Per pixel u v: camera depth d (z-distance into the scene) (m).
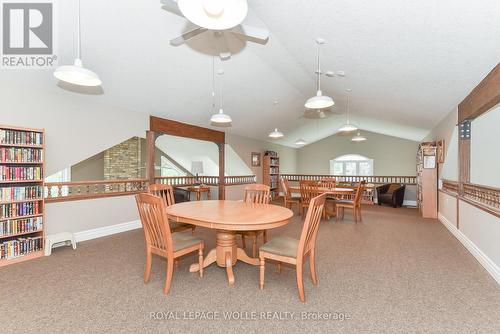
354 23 2.43
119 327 1.79
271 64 4.20
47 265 2.89
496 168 4.45
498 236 2.60
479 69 2.75
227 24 1.62
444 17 2.04
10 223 2.98
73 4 2.36
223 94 4.85
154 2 2.51
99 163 7.02
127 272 2.71
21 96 3.27
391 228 4.77
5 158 2.92
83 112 3.92
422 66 2.98
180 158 8.76
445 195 5.04
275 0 2.37
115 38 2.88
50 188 3.57
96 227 4.08
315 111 6.88
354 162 9.78
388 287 2.41
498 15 1.86
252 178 8.32
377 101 5.02
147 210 2.35
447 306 2.09
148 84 3.95
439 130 5.68
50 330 1.76
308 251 2.36
